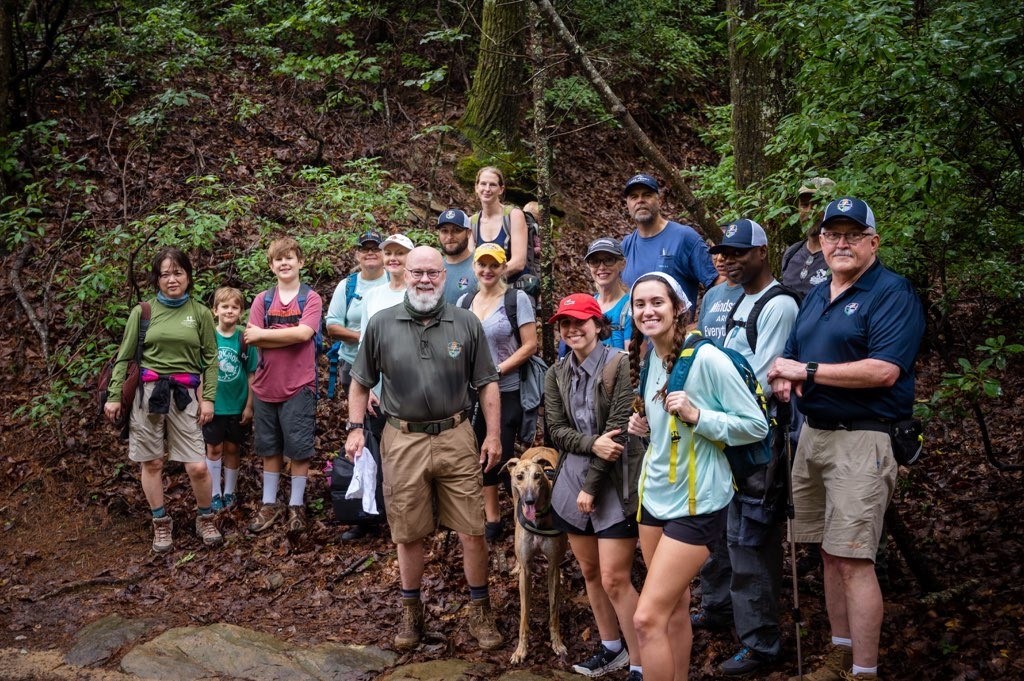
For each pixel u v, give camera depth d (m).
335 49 11.92
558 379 3.96
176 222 7.11
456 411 4.34
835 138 4.80
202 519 5.64
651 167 12.43
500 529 5.39
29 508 5.97
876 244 3.52
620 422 3.68
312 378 5.74
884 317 3.40
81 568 5.38
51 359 6.95
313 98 10.91
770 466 3.65
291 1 11.88
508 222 5.78
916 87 4.04
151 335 5.43
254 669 4.22
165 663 4.28
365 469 4.43
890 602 4.39
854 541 3.38
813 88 4.64
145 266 7.24
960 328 5.58
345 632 4.59
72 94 9.52
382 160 10.06
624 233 10.83
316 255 8.04
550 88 11.98
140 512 6.00
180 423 5.49
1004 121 4.07
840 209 3.45
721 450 3.28
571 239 10.13
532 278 5.66
